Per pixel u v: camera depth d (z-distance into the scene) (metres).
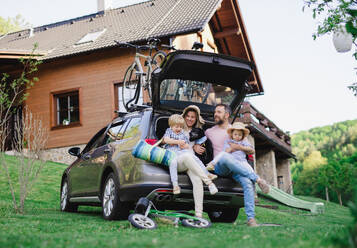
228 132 5.15
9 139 16.16
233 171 4.86
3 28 30.56
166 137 4.91
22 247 2.38
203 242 2.52
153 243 2.45
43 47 17.11
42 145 6.46
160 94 5.54
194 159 4.70
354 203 2.14
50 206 7.56
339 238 2.16
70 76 15.77
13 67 16.41
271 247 2.22
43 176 10.45
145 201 4.41
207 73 5.76
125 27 16.39
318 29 6.22
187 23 13.91
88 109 15.30
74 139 15.34
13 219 4.86
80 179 6.41
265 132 16.70
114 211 5.00
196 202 4.57
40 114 15.98
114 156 5.29
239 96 6.08
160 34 13.70
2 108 7.28
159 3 18.55
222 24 17.78
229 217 5.80
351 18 4.37
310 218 8.90
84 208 7.73
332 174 52.53
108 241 2.68
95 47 14.86
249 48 18.80
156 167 4.68
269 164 18.67
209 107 6.05
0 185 9.10
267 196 15.22
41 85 16.14
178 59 5.26
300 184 87.19
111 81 15.10
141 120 5.23
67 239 2.81
